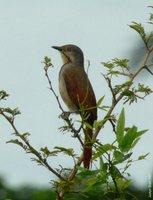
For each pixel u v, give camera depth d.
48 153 9.37
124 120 9.40
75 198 9.43
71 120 9.84
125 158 9.12
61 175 9.48
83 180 9.16
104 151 9.17
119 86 10.16
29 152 9.46
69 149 9.30
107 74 10.39
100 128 9.77
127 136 9.26
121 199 9.22
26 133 9.55
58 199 9.26
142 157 9.15
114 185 9.27
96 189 9.20
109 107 10.09
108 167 9.10
